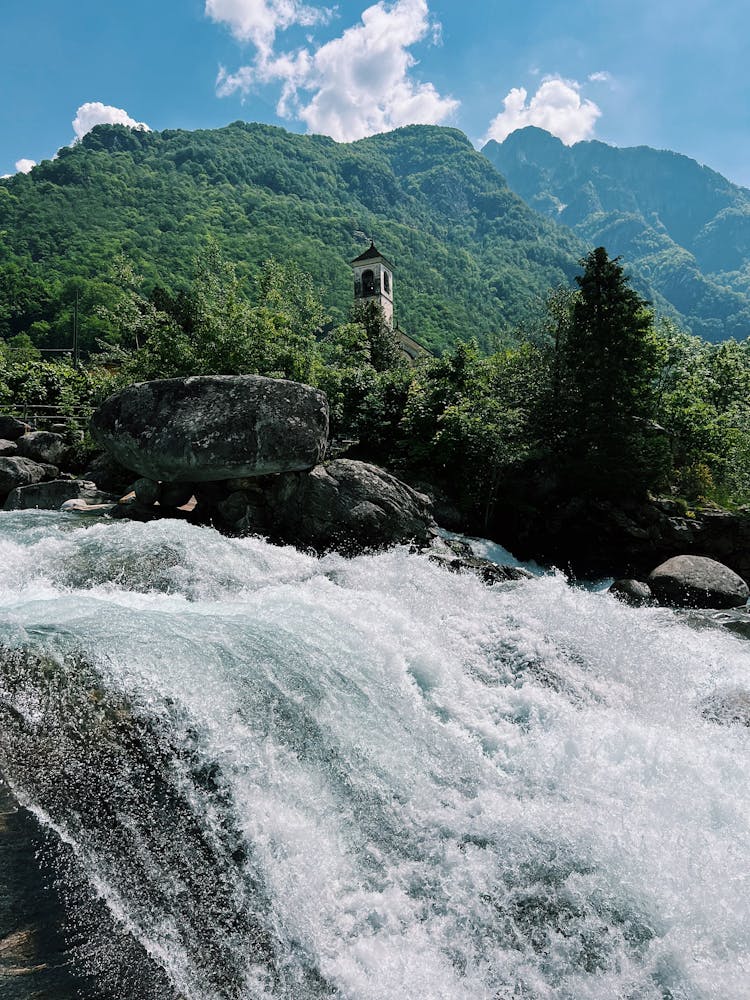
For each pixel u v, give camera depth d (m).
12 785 3.54
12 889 3.07
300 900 3.63
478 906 3.88
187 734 4.11
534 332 28.77
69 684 4.11
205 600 7.45
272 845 3.80
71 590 7.03
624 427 20.55
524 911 3.86
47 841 3.33
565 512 19.19
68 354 60.81
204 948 3.23
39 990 2.73
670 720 6.77
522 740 5.71
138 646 4.63
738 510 20.61
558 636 7.68
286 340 20.67
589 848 4.27
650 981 3.52
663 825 4.58
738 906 3.94
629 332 21.95
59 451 17.62
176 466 11.74
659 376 27.83
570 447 20.77
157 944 3.14
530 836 4.36
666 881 4.07
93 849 3.39
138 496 12.41
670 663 8.00
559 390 22.34
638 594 13.51
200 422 11.66
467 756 5.30
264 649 5.26
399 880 3.98
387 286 57.16
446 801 4.73
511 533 19.16
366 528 12.35
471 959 3.58
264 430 11.85
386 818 4.38
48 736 3.81
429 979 3.42
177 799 3.78
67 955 2.91
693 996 3.45
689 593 14.19
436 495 18.28
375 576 9.39
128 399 12.10
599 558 19.03
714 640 9.23
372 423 19.34
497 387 22.25
